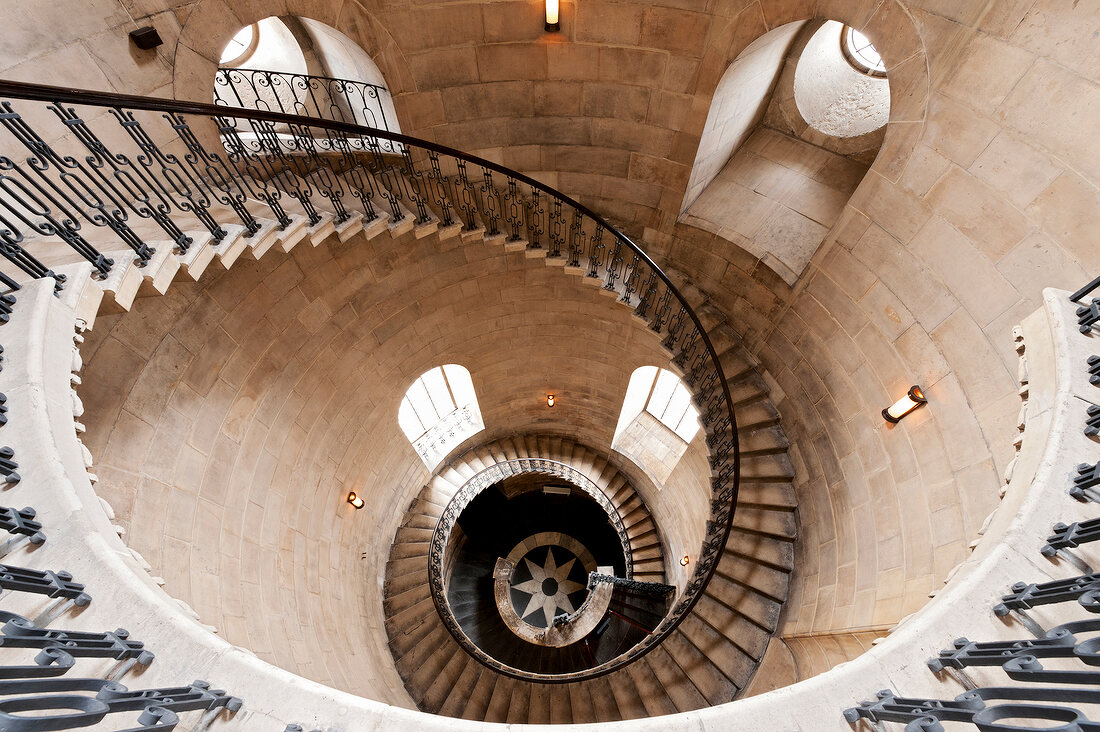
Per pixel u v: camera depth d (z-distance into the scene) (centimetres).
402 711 216
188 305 486
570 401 1089
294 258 579
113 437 423
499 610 1288
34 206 405
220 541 514
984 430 416
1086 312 286
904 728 201
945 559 437
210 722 199
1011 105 371
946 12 394
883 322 521
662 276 638
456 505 1069
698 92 563
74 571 217
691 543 966
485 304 834
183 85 485
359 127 501
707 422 711
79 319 302
